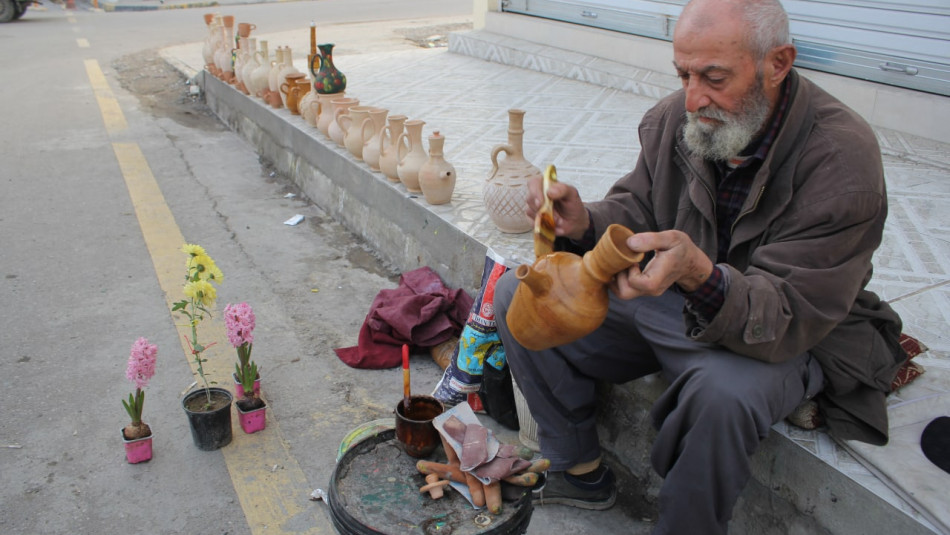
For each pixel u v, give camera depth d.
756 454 2.27
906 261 3.38
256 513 2.60
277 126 6.27
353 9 16.81
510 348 2.44
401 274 4.25
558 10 8.14
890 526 1.92
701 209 2.15
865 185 1.89
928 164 4.63
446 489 2.08
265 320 3.90
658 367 2.47
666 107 2.32
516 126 3.54
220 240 4.95
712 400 1.90
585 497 2.57
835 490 2.04
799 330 1.90
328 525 2.55
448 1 18.41
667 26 6.94
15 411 3.13
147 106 8.60
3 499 2.64
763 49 1.86
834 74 5.59
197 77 9.01
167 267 4.50
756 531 2.31
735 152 1.99
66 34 13.97
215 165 6.55
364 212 4.84
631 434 2.77
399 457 2.22
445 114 6.21
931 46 5.00
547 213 1.95
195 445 2.93
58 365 3.47
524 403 2.79
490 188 3.57
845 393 2.10
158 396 3.24
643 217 2.38
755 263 1.99
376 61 8.80
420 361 3.53
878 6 5.21
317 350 3.62
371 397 3.25
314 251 4.79
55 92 9.30
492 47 8.45
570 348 2.39
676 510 1.97
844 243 1.91
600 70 7.15
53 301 4.07
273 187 6.02
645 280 1.70
